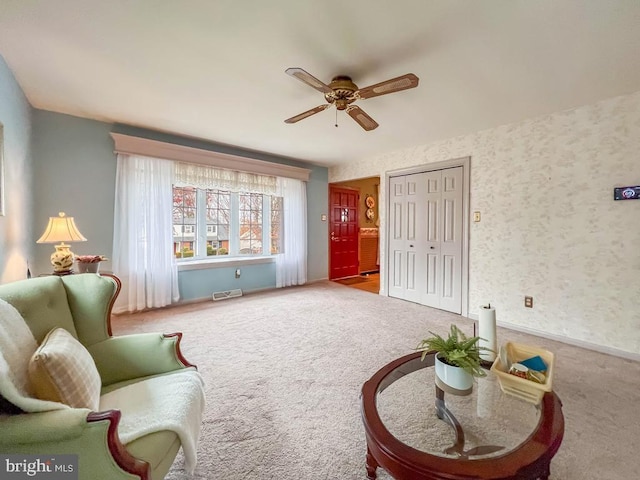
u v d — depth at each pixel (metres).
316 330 3.09
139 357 1.43
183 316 3.52
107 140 3.38
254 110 2.92
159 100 2.71
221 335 2.93
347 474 1.30
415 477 0.92
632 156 2.48
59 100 2.75
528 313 3.12
